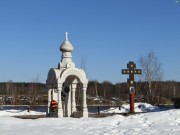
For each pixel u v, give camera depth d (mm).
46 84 30625
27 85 108188
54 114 28969
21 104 70625
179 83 99562
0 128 19172
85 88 28969
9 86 104688
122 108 42062
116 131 17578
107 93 104875
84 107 28812
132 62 36250
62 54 30328
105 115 31219
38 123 21250
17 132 17531
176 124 19625
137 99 68125
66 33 30719
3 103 71250
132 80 36219
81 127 19312
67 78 30172
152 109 43562
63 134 16844
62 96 30172
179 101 46281
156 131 17344
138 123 20281
